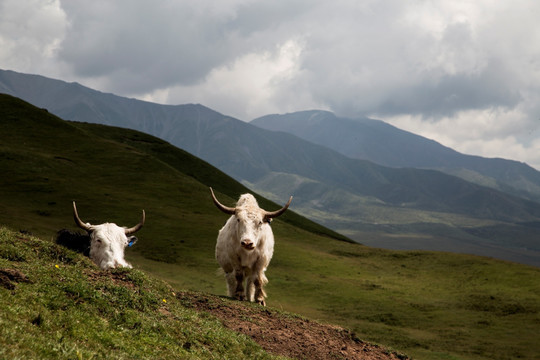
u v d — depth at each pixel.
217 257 15.09
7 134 79.38
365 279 44.34
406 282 44.41
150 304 9.16
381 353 12.38
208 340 8.80
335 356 10.92
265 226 14.31
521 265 51.66
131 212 53.53
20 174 59.53
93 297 7.88
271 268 44.47
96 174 69.75
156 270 36.06
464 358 22.72
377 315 32.00
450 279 46.69
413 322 30.94
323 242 64.19
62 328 6.49
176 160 108.38
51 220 43.56
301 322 12.72
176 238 47.19
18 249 9.28
